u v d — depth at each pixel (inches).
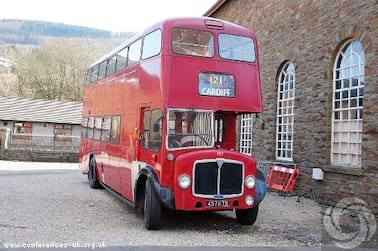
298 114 576.7
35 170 939.3
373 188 431.5
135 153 405.1
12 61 2556.6
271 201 526.3
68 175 832.9
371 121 437.7
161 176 344.2
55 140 1446.9
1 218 378.0
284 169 582.6
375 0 440.8
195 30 367.9
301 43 579.5
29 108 1804.9
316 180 527.8
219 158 346.6
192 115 356.5
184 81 356.5
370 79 442.3
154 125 365.7
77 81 2509.8
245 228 371.9
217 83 366.9
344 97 496.4
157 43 372.8
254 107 378.3
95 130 614.2
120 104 475.5
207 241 320.5
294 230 367.9
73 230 340.8
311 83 551.5
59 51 2554.1
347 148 486.0
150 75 381.4
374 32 440.1
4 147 1294.3
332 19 512.7
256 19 721.6
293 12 603.2
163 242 311.4
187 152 350.6
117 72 498.6
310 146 546.0
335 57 513.0
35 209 430.9
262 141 682.2
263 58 691.4
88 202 492.1
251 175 358.9
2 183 657.0
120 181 463.2
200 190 340.8
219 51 372.8
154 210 349.4
